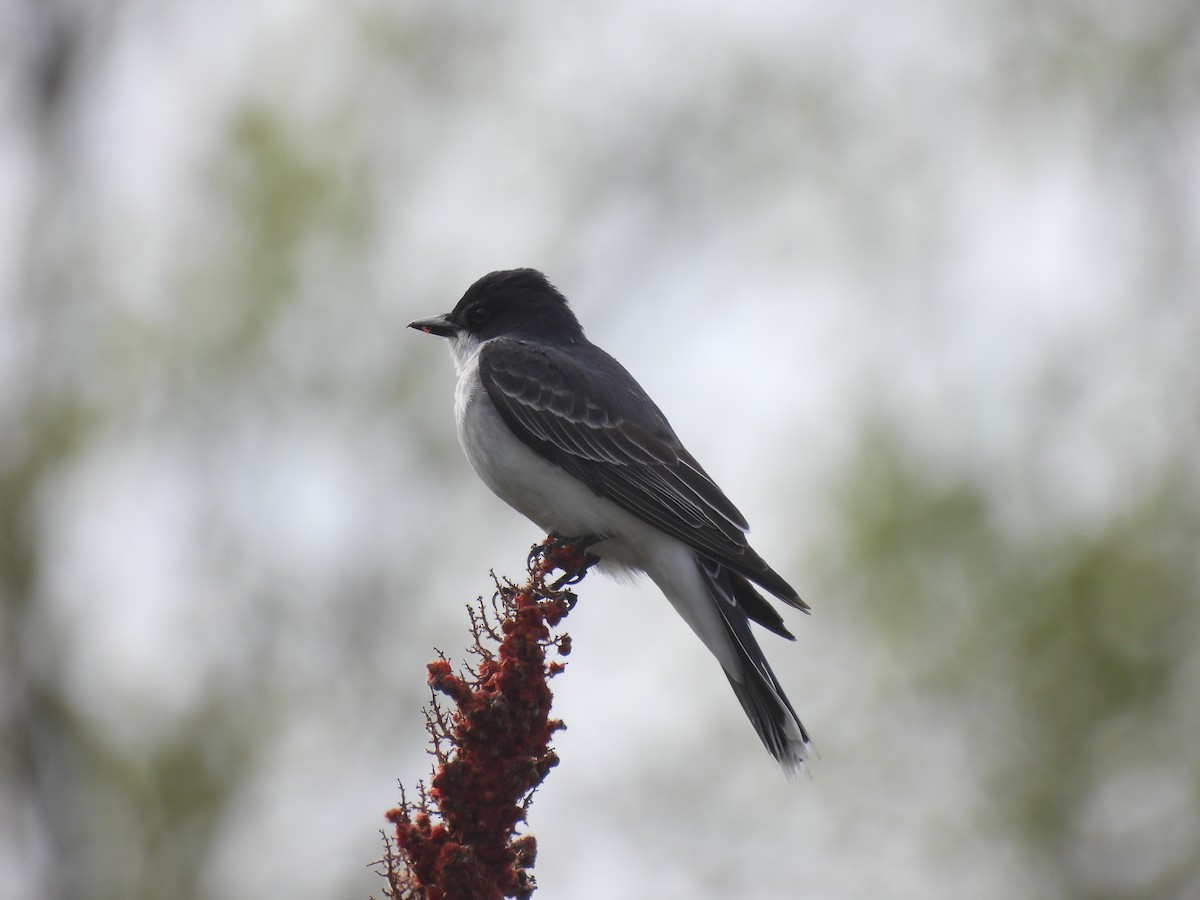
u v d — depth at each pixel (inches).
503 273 490.0
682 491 417.4
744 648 400.8
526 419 430.3
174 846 658.2
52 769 681.0
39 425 711.1
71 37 829.2
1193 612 550.9
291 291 714.8
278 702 687.1
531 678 293.4
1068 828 545.6
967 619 552.7
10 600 691.4
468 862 278.2
